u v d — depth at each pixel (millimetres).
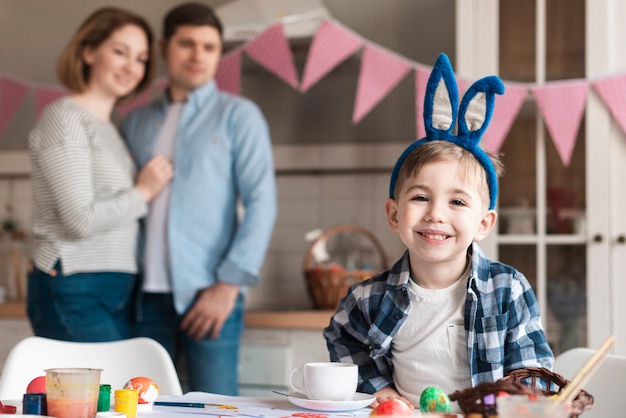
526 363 1172
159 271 2316
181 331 2357
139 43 2244
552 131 2514
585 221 2512
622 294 2473
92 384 924
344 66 3014
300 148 3117
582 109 2521
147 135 2396
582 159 2525
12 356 1453
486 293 1191
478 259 1208
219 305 2303
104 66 2213
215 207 2342
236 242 2316
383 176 3070
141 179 2258
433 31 2975
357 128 3080
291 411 1049
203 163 2324
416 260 1210
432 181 1139
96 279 2152
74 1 3338
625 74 2492
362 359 1292
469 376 1196
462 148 1180
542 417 660
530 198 2555
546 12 2551
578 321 2494
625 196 2496
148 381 1064
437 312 1210
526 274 2543
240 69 3033
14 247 3281
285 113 3133
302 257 3123
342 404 1031
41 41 3352
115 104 2432
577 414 795
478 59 2570
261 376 2598
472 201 1140
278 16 2805
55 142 2117
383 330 1232
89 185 2129
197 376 2328
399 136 3043
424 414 894
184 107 2377
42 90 3008
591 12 2525
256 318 2602
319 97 3113
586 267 2502
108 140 2229
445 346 1202
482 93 1171
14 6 3371
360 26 3018
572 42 2539
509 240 2553
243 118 2367
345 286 2674
